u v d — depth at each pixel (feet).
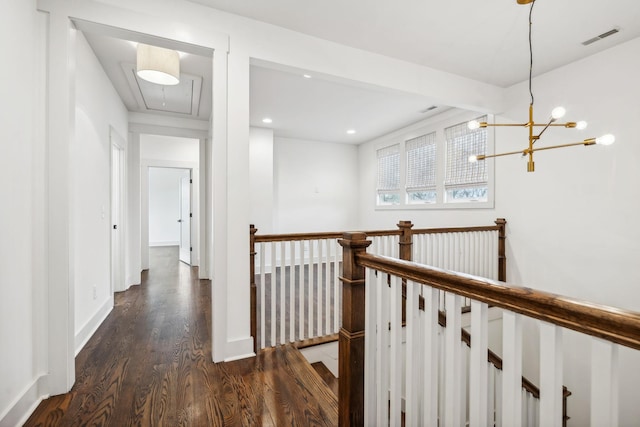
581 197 9.92
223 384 6.27
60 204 5.88
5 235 4.79
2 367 4.69
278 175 20.07
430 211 15.99
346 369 4.40
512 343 2.41
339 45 8.92
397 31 8.35
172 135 15.20
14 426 4.93
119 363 7.10
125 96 12.53
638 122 8.64
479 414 2.69
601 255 9.43
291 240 8.33
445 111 14.93
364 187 21.89
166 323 9.70
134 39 6.72
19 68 5.16
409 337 3.51
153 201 29.01
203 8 7.16
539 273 11.10
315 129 18.31
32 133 5.57
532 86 11.29
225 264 7.26
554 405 2.13
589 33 8.44
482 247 11.91
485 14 7.63
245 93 7.53
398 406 3.75
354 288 4.36
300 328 8.55
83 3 6.02
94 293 9.21
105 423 5.09
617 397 1.85
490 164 12.83
